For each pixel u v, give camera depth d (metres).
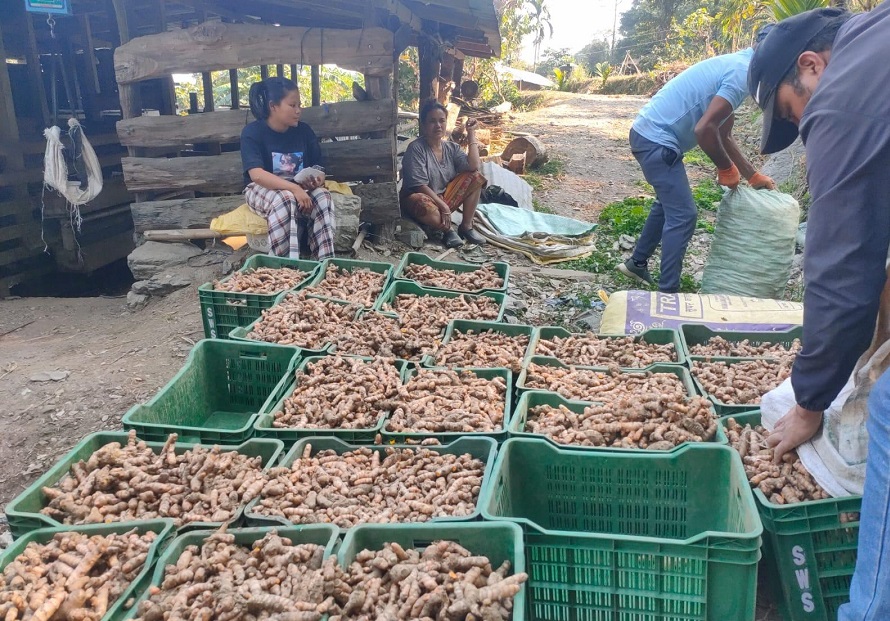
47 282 9.01
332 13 6.90
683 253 5.51
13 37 8.82
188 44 6.50
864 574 2.02
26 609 2.07
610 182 11.63
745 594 2.22
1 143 7.97
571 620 2.40
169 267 6.47
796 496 2.54
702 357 3.85
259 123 5.82
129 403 4.41
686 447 2.71
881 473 1.95
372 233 7.02
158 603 2.06
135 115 6.79
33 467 3.87
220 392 3.96
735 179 5.38
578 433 2.97
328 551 2.22
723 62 5.25
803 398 2.32
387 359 3.68
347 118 6.57
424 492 2.69
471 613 1.95
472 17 7.23
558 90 38.03
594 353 3.99
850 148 1.94
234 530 2.33
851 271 2.01
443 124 7.32
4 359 5.16
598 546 2.30
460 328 4.33
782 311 4.36
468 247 7.43
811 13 2.37
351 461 2.88
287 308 4.35
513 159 11.71
